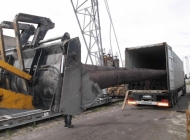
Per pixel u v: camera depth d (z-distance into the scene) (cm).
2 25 328
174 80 961
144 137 479
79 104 257
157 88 919
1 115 616
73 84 251
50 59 279
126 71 475
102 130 553
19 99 257
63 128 582
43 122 661
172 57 936
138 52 997
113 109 930
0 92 243
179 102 1135
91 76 321
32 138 489
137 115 759
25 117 598
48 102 258
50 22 321
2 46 292
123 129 558
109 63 1634
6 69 243
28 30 352
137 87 955
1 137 497
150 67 1197
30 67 283
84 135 509
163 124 602
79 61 260
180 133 502
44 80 264
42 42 308
